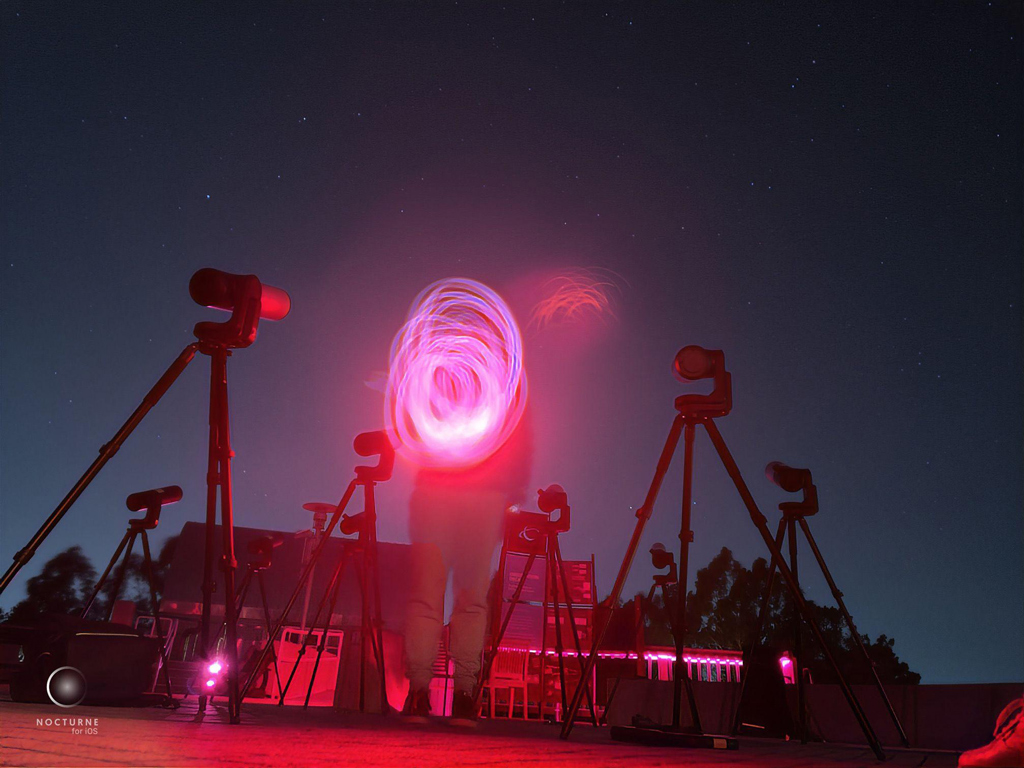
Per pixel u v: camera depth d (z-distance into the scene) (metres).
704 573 15.81
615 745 1.98
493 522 3.04
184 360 2.15
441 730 2.18
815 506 3.50
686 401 2.47
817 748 2.50
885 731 3.20
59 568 10.77
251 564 4.63
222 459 2.24
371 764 1.05
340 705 4.00
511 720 4.10
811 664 10.78
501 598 5.79
